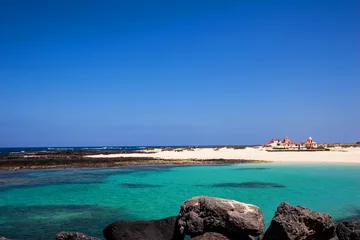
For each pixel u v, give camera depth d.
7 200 26.33
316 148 97.38
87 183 35.88
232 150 105.81
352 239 11.76
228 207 12.09
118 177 40.97
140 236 13.42
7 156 81.56
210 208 12.14
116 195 28.38
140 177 40.78
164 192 29.80
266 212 21.52
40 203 25.11
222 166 53.28
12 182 36.97
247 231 11.84
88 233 17.20
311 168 48.59
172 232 13.52
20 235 16.88
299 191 29.56
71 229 17.94
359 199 25.69
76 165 55.84
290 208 11.59
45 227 18.34
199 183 35.12
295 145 112.94
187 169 49.59
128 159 67.12
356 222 12.27
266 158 66.81
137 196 27.84
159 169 49.91
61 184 35.25
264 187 32.03
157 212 22.00
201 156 76.06
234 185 33.47
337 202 24.55
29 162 59.22
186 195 28.12
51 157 76.44
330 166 51.22
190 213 12.47
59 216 20.89
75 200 26.23
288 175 41.03
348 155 70.94
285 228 11.15
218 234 11.82
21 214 21.47
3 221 19.64
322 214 11.56
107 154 93.56
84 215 21.17
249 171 45.91
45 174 44.78
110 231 13.69
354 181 35.56
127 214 21.44
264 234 12.05
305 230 11.21
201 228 12.20
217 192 29.38
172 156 77.88
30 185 34.59
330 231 11.66
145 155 84.44
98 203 25.00
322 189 30.64
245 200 25.55
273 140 133.00
